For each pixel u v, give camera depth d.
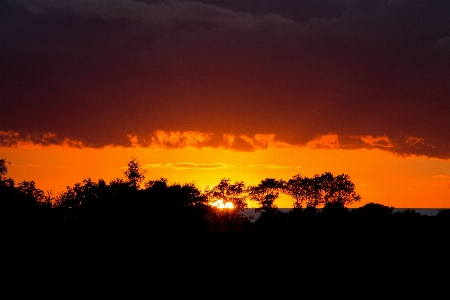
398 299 55.19
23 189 67.44
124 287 56.69
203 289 57.34
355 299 55.28
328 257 69.12
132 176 72.69
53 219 65.75
